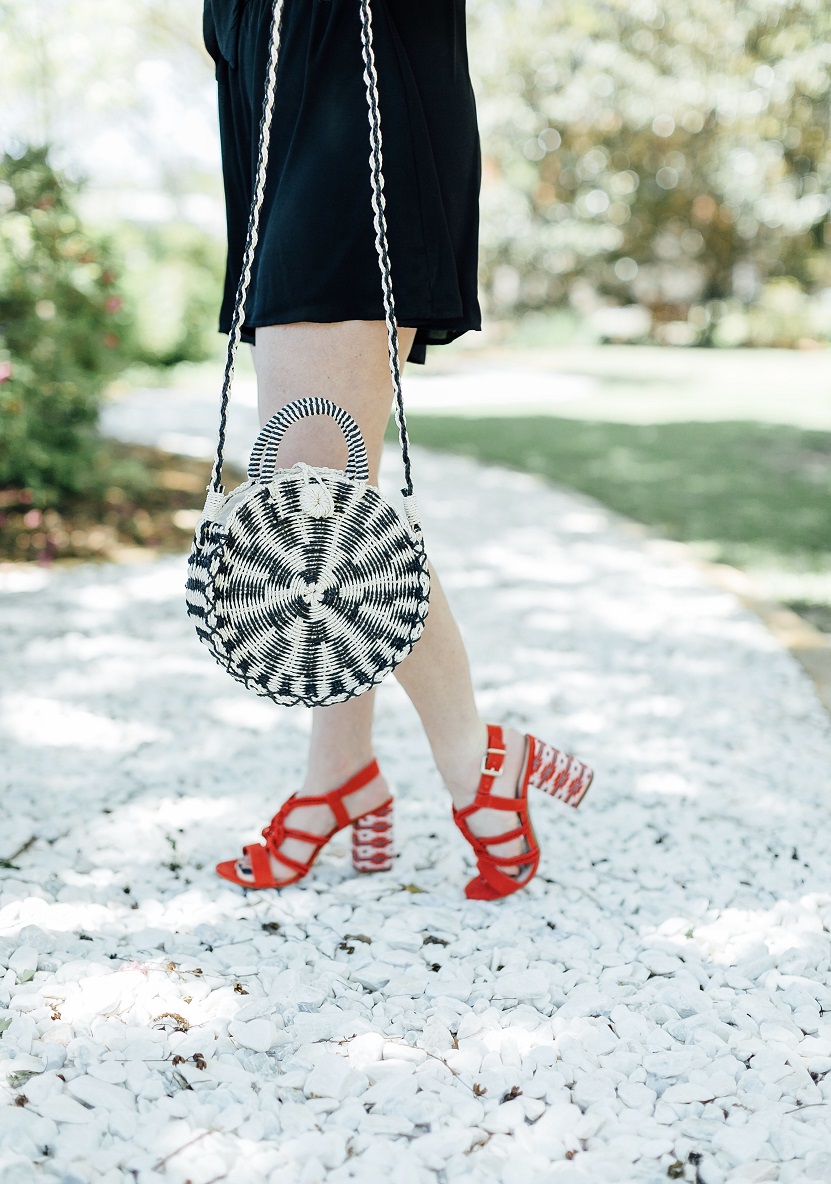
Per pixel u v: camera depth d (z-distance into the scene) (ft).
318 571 4.87
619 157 64.90
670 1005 5.32
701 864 6.91
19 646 11.96
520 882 6.32
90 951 5.70
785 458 26.30
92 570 15.65
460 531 18.21
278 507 4.80
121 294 19.77
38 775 8.30
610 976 5.57
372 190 5.18
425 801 7.91
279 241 5.24
